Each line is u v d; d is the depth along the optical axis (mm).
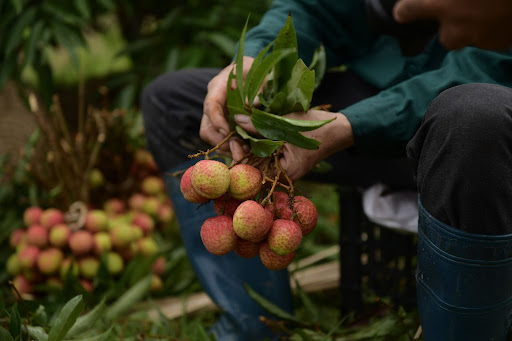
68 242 1452
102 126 1648
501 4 571
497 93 704
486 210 687
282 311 1085
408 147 803
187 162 1149
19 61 2096
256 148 779
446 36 644
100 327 1157
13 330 902
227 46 2148
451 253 723
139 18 2551
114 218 1641
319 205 2066
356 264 1291
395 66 1066
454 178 689
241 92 776
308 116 814
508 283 733
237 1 2332
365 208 1147
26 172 1768
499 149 666
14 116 2135
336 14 1116
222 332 1120
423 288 802
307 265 1594
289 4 1124
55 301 1275
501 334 791
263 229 695
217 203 767
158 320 1288
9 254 1682
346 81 1166
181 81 1135
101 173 1760
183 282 1560
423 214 766
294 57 798
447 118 703
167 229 1843
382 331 1018
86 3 2033
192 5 2379
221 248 737
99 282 1437
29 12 2012
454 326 768
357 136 850
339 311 1414
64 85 3328
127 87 2264
